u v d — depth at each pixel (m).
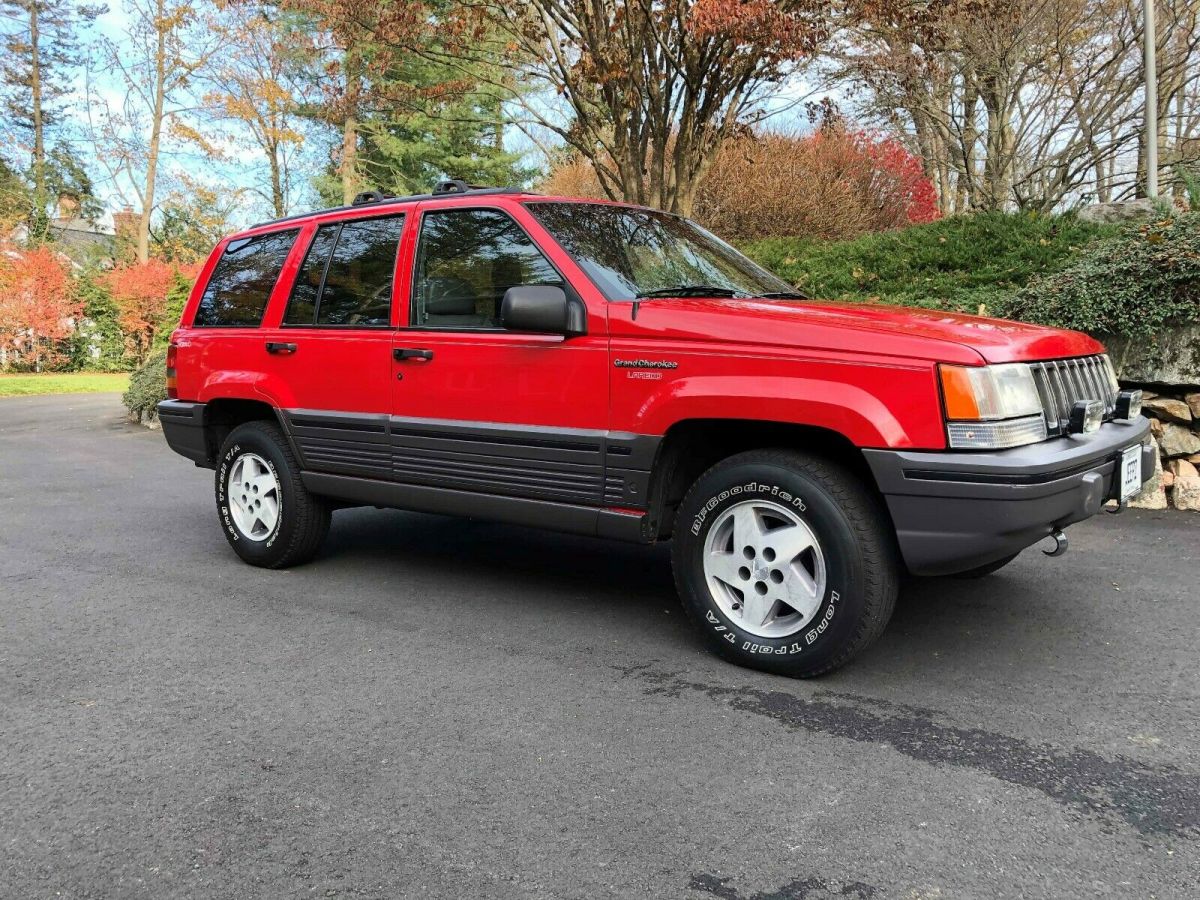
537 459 3.87
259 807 2.50
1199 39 12.65
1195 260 5.83
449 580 4.86
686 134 9.62
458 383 4.10
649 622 4.11
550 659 3.63
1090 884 2.11
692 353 3.42
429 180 31.61
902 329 3.20
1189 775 2.62
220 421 5.43
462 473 4.14
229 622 4.18
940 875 2.15
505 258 4.02
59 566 5.29
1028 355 3.21
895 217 16.00
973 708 3.10
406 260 4.37
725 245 4.84
